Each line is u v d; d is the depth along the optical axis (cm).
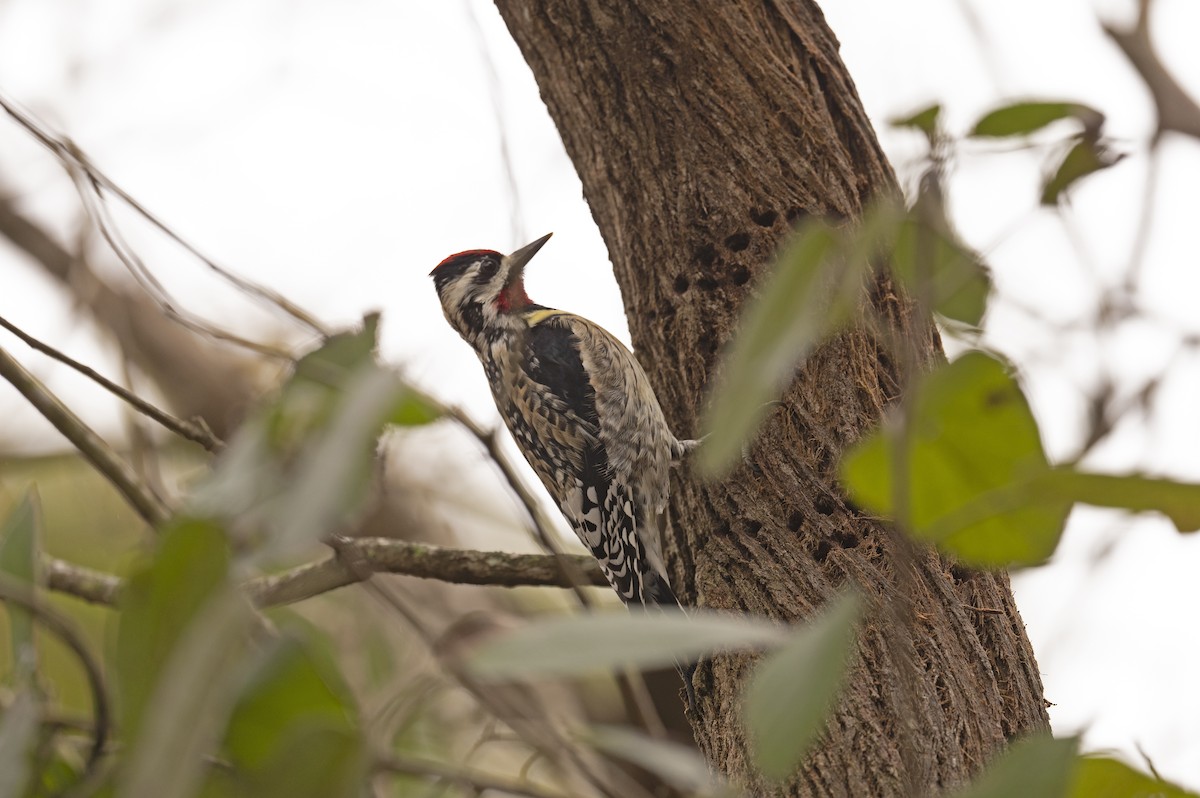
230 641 293
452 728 639
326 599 827
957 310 596
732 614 649
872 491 390
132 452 939
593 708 902
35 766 358
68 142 649
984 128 563
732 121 709
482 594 1011
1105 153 598
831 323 334
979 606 628
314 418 357
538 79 755
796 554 648
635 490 873
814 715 285
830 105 723
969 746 575
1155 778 385
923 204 527
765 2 724
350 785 299
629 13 719
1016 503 362
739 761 612
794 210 697
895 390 668
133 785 272
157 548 321
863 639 598
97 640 900
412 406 429
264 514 340
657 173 722
